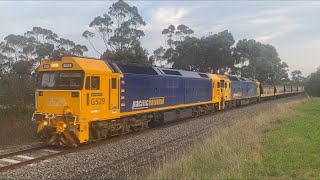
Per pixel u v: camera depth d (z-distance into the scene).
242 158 11.27
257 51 85.88
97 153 13.75
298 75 162.00
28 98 26.88
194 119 27.45
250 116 27.80
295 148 13.35
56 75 15.16
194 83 28.22
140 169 11.59
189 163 11.06
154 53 69.00
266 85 56.41
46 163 12.02
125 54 38.31
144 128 21.00
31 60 50.53
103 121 16.27
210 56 64.62
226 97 37.12
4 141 16.33
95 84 15.38
